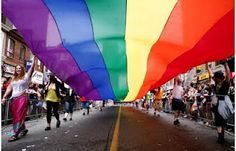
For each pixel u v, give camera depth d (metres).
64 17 5.51
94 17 5.53
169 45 6.11
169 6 5.22
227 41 5.95
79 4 5.21
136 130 9.73
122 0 5.12
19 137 8.03
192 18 5.48
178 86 12.20
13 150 6.23
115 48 6.31
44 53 6.16
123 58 6.65
